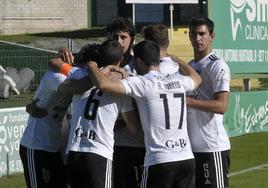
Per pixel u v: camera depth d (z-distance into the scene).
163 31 18.91
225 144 19.59
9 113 30.94
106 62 17.88
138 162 19.48
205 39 19.36
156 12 102.50
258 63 49.53
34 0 101.94
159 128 17.45
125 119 18.11
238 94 46.78
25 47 68.31
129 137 19.44
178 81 17.83
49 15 102.88
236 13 46.97
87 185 17.67
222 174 19.53
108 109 17.69
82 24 104.38
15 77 62.53
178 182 17.78
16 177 30.55
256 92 49.19
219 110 19.00
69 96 19.25
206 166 19.42
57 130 19.75
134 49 18.16
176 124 17.59
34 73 64.19
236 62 47.03
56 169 19.84
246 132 47.78
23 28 101.56
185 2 70.56
